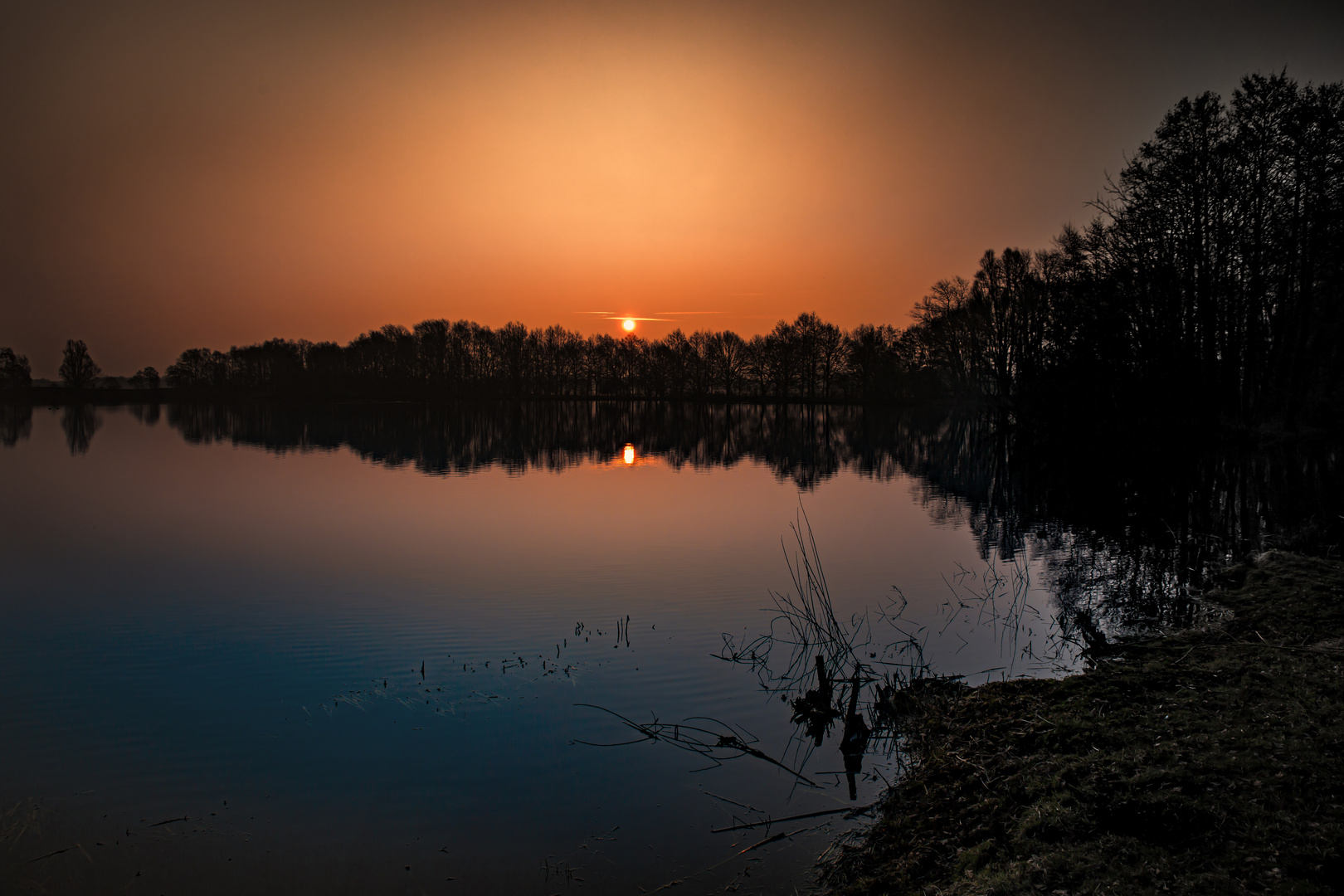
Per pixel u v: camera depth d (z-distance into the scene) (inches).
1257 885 174.4
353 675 390.9
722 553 669.3
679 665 402.3
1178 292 1357.0
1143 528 725.3
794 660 408.5
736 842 245.9
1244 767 220.8
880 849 233.9
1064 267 1628.9
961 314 2910.9
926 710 328.2
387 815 264.8
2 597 536.7
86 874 234.7
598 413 3604.8
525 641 440.1
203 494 1031.6
